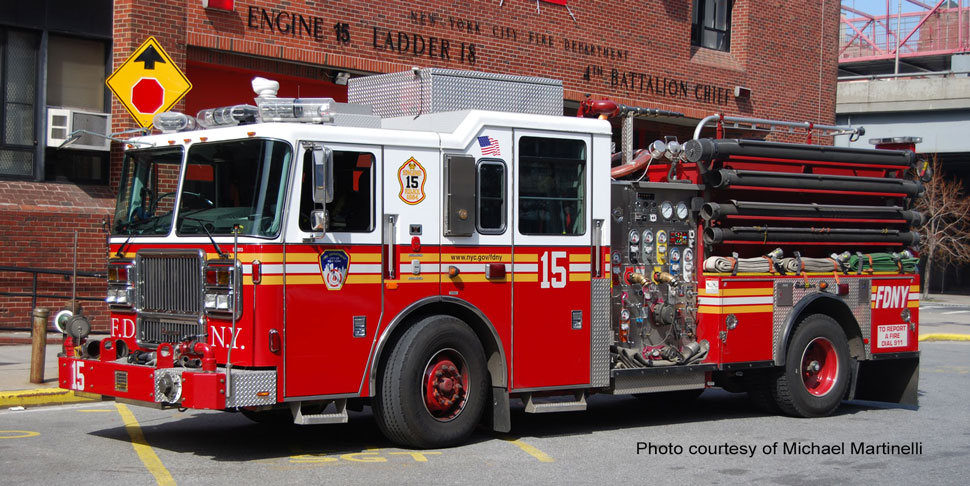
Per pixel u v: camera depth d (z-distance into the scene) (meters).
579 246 9.62
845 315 11.58
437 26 18.47
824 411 11.23
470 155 8.93
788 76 25.38
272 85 9.00
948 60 45.41
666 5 22.61
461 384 8.86
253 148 8.12
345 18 17.20
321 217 7.94
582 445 9.23
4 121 15.37
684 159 10.59
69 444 8.92
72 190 15.69
